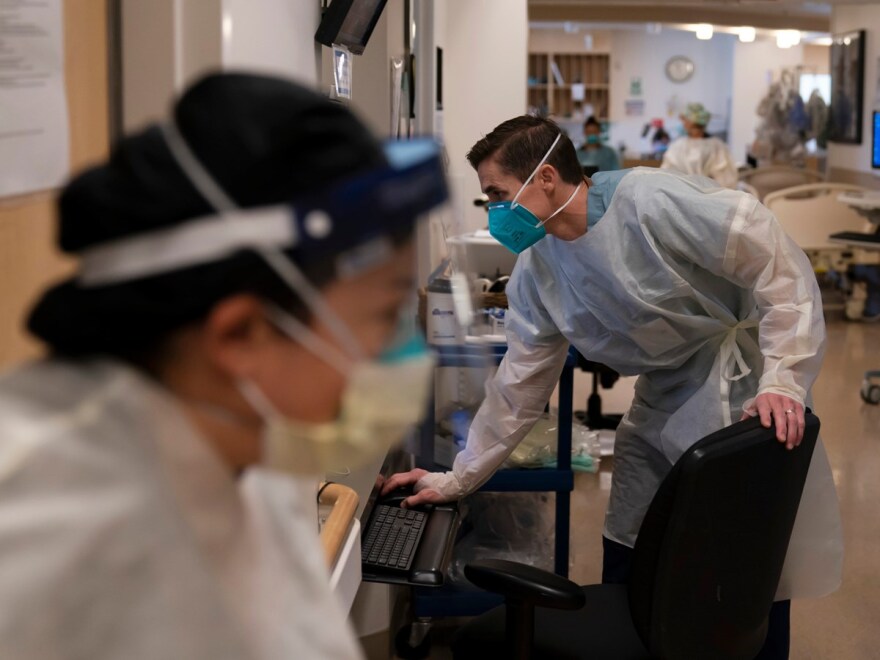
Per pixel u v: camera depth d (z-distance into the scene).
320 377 0.63
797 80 13.52
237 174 0.57
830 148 10.19
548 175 2.05
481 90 5.03
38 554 0.54
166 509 0.59
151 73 1.27
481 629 1.91
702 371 2.20
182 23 1.25
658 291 2.09
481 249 3.31
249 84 0.60
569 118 16.11
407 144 0.66
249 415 0.64
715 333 2.17
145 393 0.60
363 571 2.07
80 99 1.17
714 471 1.60
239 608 0.67
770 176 9.38
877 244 6.62
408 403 0.66
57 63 1.09
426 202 0.63
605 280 2.11
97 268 0.58
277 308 0.60
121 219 0.57
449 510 2.32
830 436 4.84
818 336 1.98
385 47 3.00
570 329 2.22
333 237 0.58
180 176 0.57
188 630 0.58
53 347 0.60
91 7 1.20
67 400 0.59
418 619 2.79
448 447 2.65
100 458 0.57
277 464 0.67
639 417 2.35
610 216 2.07
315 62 1.87
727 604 1.73
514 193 2.07
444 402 2.67
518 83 5.03
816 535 2.21
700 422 2.17
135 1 1.26
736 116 16.17
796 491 1.79
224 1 1.26
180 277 0.57
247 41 1.36
